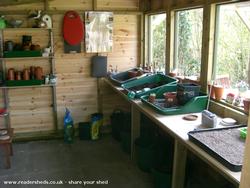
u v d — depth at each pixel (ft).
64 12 14.84
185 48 12.97
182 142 7.39
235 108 9.06
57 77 15.49
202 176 10.95
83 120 16.39
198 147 6.88
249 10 9.03
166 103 10.46
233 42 9.86
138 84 13.50
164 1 13.64
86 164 12.60
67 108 16.02
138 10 15.90
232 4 9.65
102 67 15.87
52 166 12.45
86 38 15.35
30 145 14.84
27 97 15.34
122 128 14.83
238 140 7.09
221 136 7.34
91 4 15.26
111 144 14.85
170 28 13.17
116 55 16.17
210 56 10.36
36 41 14.85
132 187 10.69
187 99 10.03
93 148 14.35
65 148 14.42
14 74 14.35
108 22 15.52
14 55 14.01
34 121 15.71
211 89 10.09
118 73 15.43
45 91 15.52
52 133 16.01
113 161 12.84
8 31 14.40
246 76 9.34
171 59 13.46
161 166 10.25
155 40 15.79
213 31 10.21
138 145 11.94
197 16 11.95
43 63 15.23
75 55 15.53
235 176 5.59
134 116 12.29
